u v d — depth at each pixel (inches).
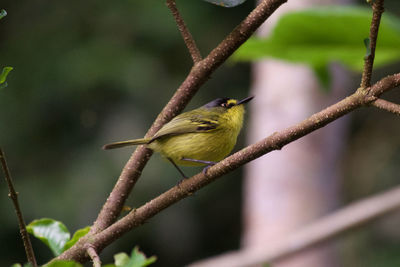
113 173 580.7
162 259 626.8
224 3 153.6
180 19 170.4
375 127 672.4
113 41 627.8
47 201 583.5
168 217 632.4
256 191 428.5
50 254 594.9
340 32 228.1
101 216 169.8
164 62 635.5
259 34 460.8
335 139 419.8
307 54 251.8
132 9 641.6
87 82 601.6
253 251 407.5
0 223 588.7
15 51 644.7
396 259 576.4
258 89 434.6
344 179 639.1
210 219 654.5
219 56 167.5
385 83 132.3
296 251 385.7
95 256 147.9
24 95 623.2
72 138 614.2
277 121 415.2
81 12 650.2
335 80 409.4
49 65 622.2
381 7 128.0
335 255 446.0
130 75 604.1
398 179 627.8
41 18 676.7
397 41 209.6
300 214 409.1
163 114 175.9
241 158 151.2
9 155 617.9
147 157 174.6
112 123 603.2
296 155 414.0
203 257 636.7
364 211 388.8
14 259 595.5
